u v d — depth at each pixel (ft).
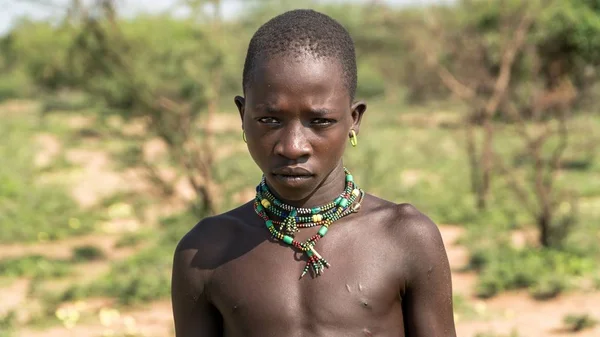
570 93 41.60
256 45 7.09
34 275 38.70
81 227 50.75
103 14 37.17
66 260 42.68
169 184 40.57
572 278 34.99
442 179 65.87
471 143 54.80
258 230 7.70
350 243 7.48
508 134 66.54
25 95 185.26
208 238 7.84
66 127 116.26
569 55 67.26
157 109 37.96
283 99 6.81
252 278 7.48
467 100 52.60
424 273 7.48
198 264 7.77
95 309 33.01
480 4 55.01
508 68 49.60
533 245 40.01
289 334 7.29
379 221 7.61
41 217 51.60
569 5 67.92
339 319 7.25
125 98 37.73
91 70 37.76
